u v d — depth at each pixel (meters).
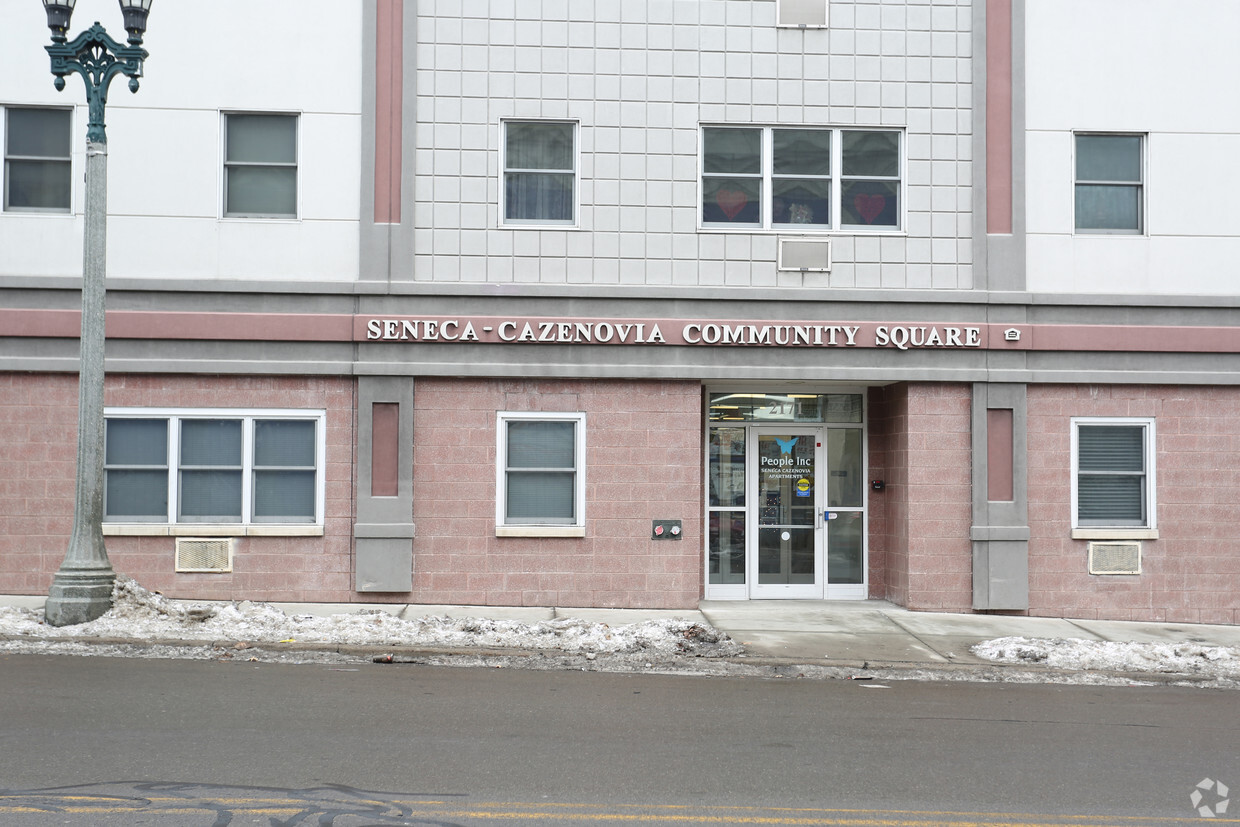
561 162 14.91
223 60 14.57
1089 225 15.25
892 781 7.05
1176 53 15.24
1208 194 15.21
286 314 14.44
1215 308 15.09
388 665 11.06
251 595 14.36
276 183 14.70
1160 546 14.99
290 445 14.58
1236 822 6.32
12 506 14.21
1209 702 10.11
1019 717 9.21
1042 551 14.93
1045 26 15.16
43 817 5.90
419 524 14.55
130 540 14.30
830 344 14.77
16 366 14.13
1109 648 12.21
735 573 15.82
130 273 14.41
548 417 14.70
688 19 14.96
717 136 15.05
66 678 9.75
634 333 14.62
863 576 15.85
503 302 14.62
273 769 6.92
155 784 6.54
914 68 15.07
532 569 14.60
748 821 6.14
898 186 15.14
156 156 14.48
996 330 14.90
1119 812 6.49
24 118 14.45
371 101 14.63
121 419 14.45
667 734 8.20
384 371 14.45
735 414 15.92
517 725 8.37
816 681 10.91
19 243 14.29
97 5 14.56
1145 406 15.09
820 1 15.01
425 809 6.19
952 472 14.91
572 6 14.86
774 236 14.94
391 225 14.62
